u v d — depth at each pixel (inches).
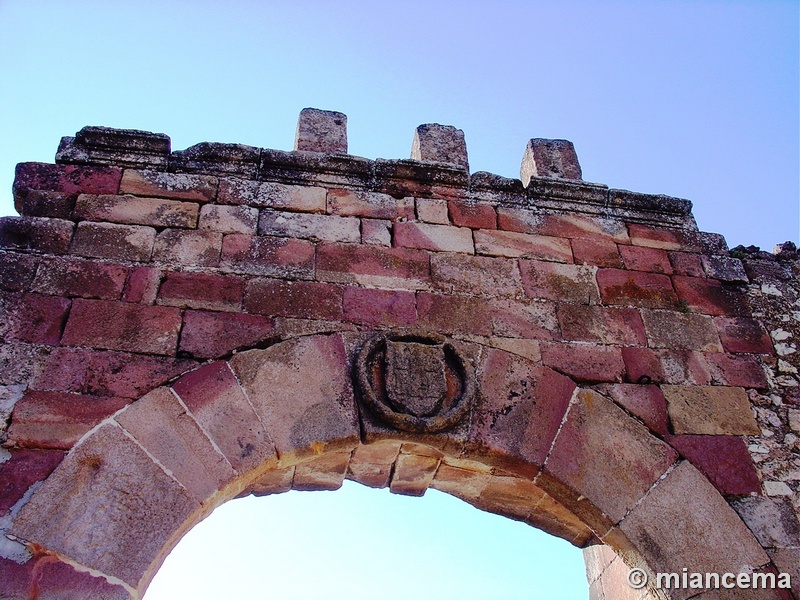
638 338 203.0
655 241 227.5
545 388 185.9
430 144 236.7
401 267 200.5
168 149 207.5
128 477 150.9
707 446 186.2
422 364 179.9
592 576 236.5
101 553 141.3
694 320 211.8
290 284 189.5
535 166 240.7
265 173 210.2
